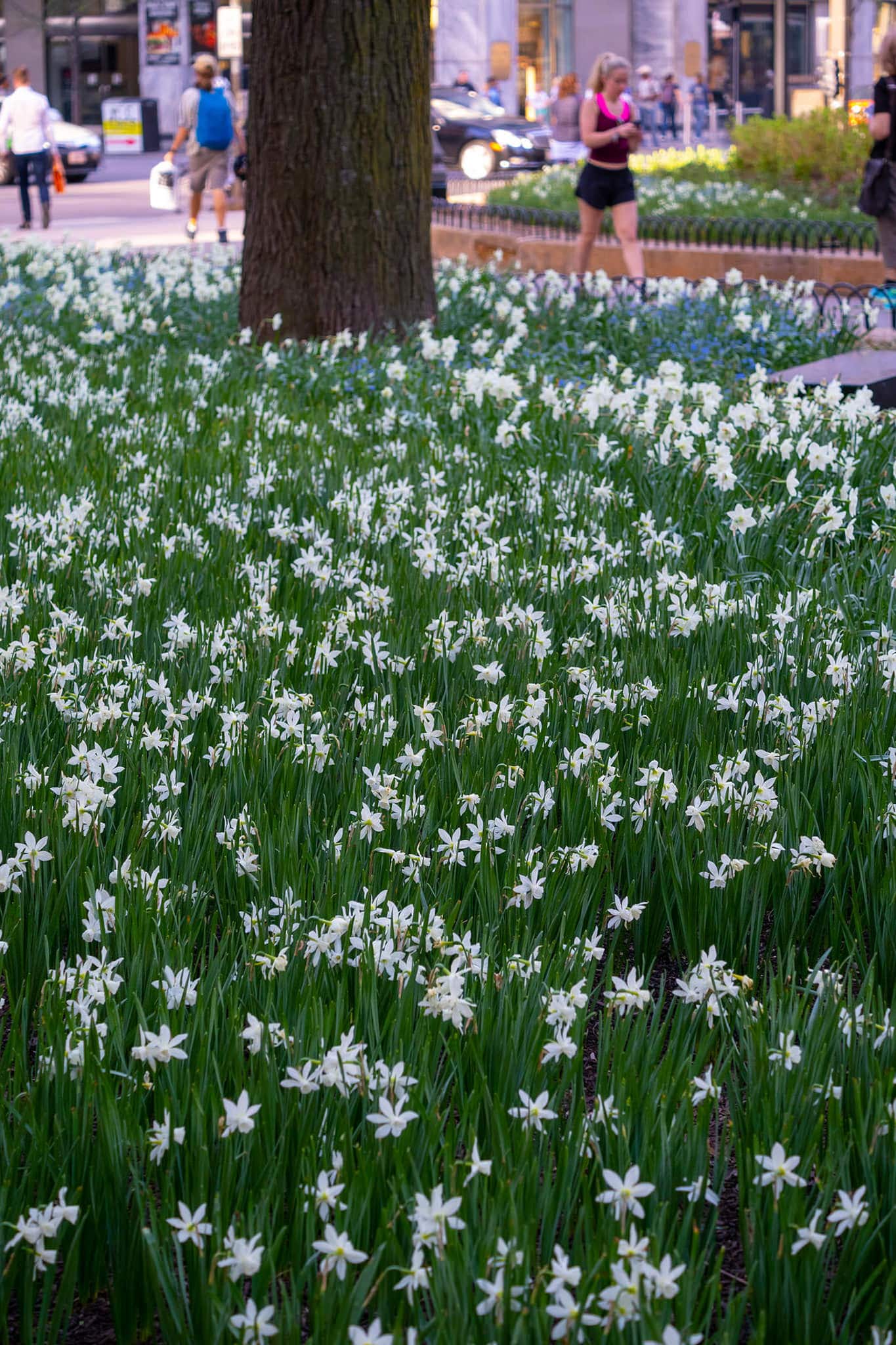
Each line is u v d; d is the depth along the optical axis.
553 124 31.69
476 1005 2.57
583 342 10.96
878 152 12.73
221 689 4.04
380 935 2.78
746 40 46.88
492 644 4.37
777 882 3.22
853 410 6.77
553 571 5.07
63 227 24.27
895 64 12.45
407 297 10.88
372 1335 1.87
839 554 5.47
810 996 2.99
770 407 6.62
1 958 2.82
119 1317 2.16
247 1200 2.20
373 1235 2.17
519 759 3.68
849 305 12.35
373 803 3.47
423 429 7.79
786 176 22.27
